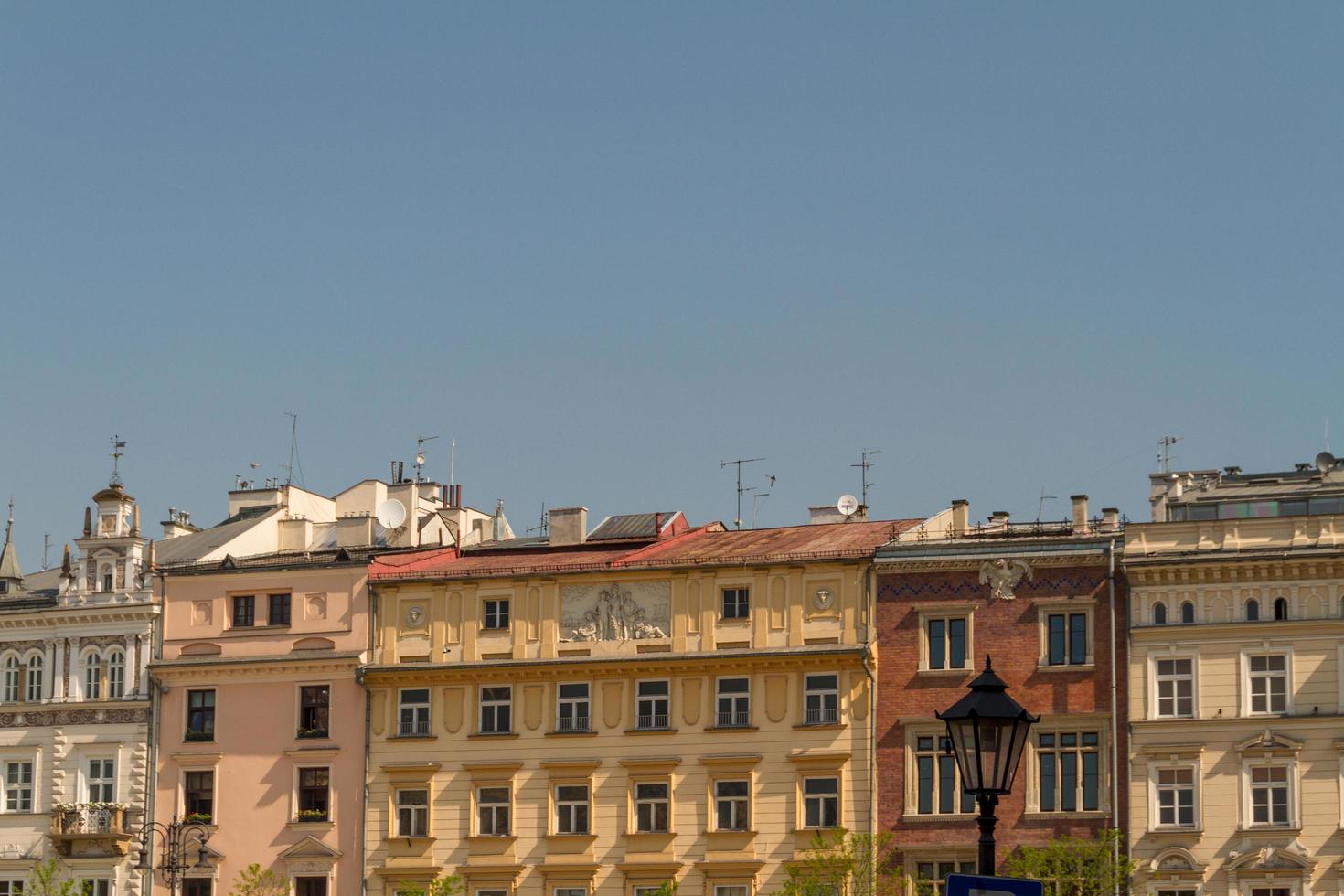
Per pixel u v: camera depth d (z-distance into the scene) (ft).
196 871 341.41
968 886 104.37
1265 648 299.99
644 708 326.85
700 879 317.83
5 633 363.35
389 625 341.21
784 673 320.70
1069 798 304.91
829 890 303.27
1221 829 297.12
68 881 340.18
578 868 322.96
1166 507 338.75
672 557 334.44
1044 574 312.29
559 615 333.42
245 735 344.69
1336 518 300.40
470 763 331.98
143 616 354.54
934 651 315.17
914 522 343.26
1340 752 294.25
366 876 332.80
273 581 349.41
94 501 363.97
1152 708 303.48
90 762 353.10
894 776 312.71
